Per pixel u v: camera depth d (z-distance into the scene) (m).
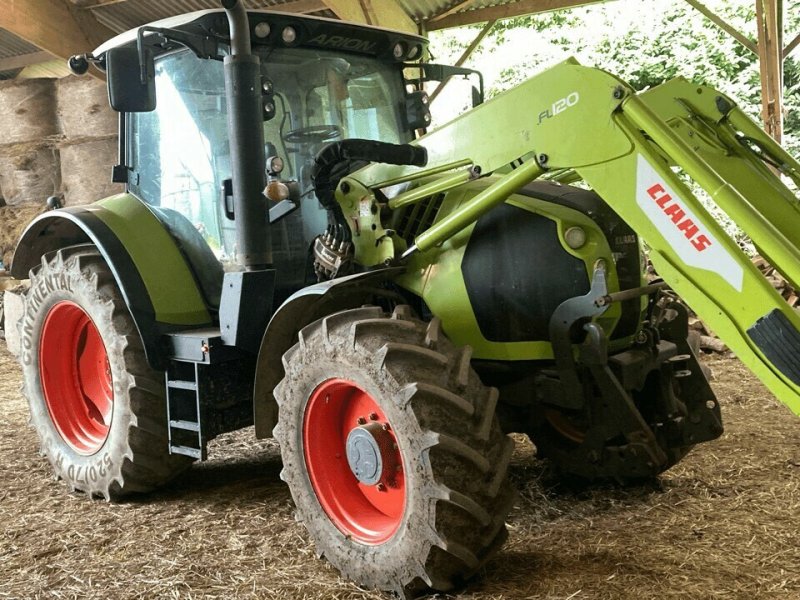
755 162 2.68
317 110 3.44
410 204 2.99
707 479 3.38
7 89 8.04
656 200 2.28
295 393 2.73
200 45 3.05
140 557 2.87
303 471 2.75
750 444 3.86
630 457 2.93
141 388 3.35
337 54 3.55
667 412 3.07
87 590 2.62
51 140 8.03
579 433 3.21
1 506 3.49
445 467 2.31
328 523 2.70
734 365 5.71
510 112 2.67
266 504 3.37
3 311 8.09
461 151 2.84
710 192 2.16
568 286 2.74
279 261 3.30
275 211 3.04
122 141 3.74
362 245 3.04
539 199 2.86
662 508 3.07
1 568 2.81
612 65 13.26
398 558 2.42
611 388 2.78
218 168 3.36
